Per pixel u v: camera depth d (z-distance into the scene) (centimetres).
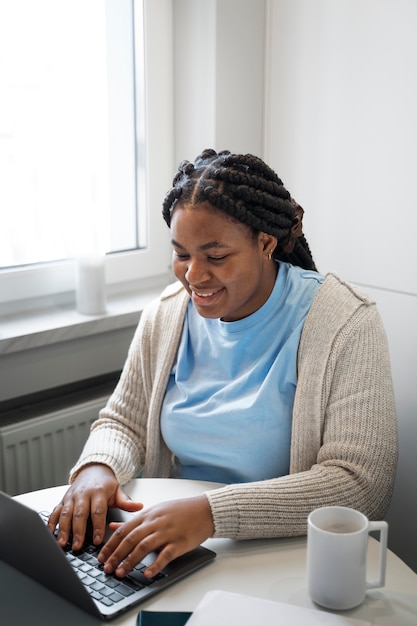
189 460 135
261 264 125
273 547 112
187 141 203
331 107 182
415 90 166
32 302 191
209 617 91
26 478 178
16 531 98
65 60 185
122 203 205
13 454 175
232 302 122
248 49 193
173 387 140
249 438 129
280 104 194
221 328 132
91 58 190
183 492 126
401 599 99
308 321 128
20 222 186
